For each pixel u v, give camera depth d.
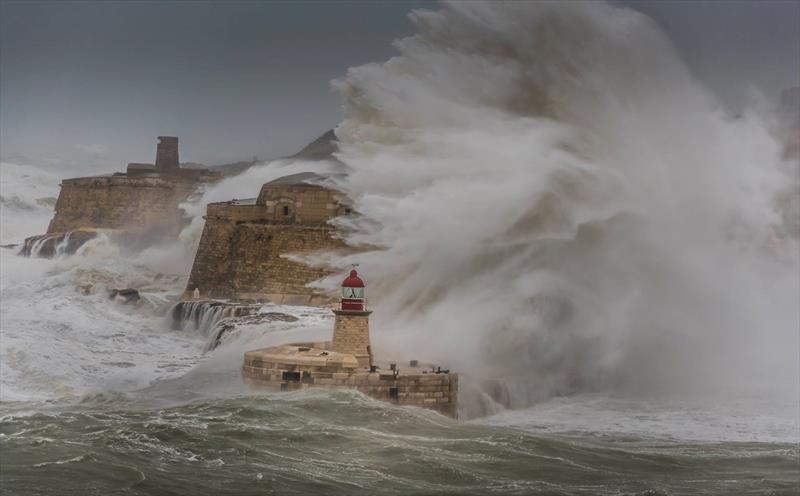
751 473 54.03
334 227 102.00
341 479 48.81
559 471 52.69
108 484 46.44
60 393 71.19
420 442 55.84
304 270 101.88
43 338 87.50
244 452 52.12
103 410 61.97
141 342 90.75
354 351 67.12
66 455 50.28
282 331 83.50
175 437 54.09
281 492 46.38
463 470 51.41
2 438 53.53
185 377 74.06
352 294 67.19
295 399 62.31
